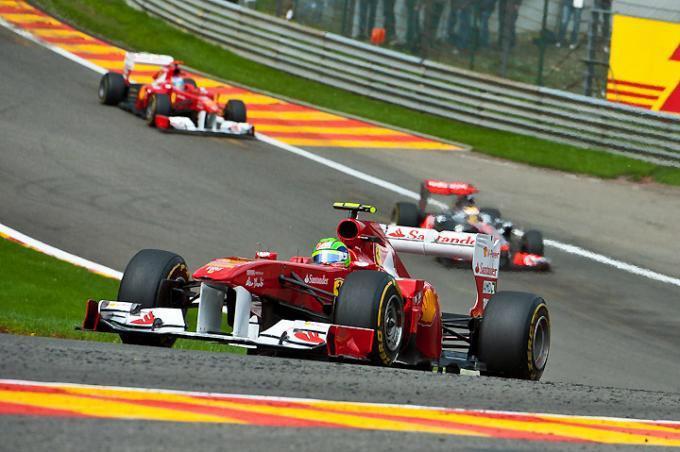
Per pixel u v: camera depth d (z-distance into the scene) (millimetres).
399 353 36062
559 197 89250
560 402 27906
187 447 17406
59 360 24875
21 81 103688
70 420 18672
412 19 118562
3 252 60375
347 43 117438
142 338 32781
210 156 88500
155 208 73438
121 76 100000
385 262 37094
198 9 130250
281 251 68500
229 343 30453
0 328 35344
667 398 32094
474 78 109250
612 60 105812
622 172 97438
